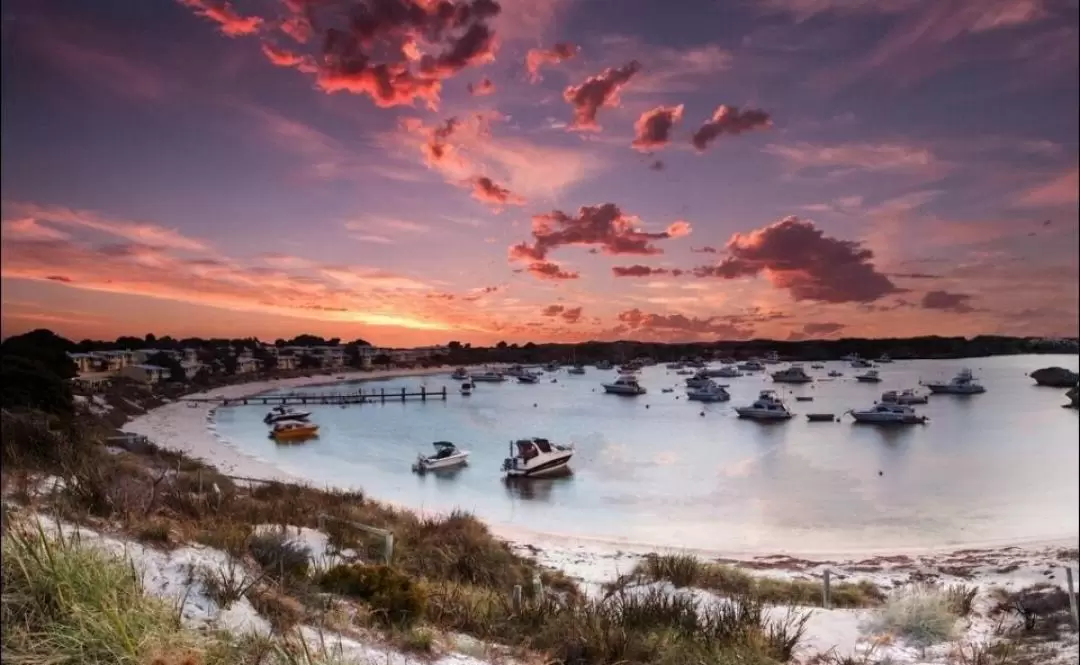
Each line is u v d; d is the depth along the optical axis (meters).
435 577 10.73
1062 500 32.56
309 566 8.00
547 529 25.77
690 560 14.34
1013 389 111.75
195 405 83.31
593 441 56.69
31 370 35.84
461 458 42.66
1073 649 9.48
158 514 8.76
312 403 94.81
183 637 4.96
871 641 9.49
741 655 7.67
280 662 4.93
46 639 4.66
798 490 35.50
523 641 7.24
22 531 5.92
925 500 32.66
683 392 120.44
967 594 13.27
